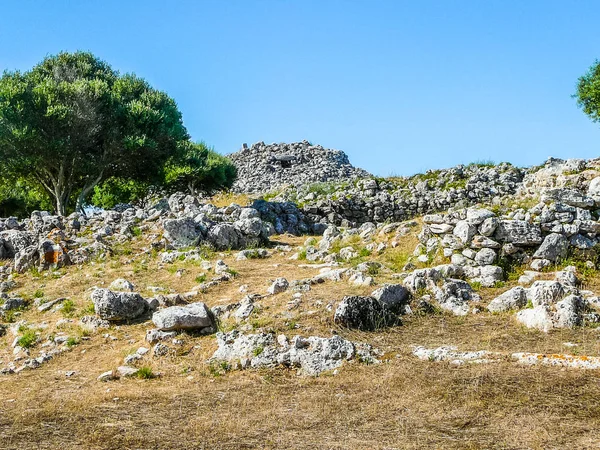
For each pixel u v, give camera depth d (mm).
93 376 11406
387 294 13070
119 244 20344
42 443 8000
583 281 14477
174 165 43094
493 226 15531
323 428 8234
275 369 10938
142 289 16125
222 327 12727
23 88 31453
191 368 11305
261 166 58281
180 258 18844
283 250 20438
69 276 18094
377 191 33938
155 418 8891
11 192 47250
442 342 11430
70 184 33906
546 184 21375
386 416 8508
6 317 15227
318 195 33906
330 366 10758
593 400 8367
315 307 12961
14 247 20156
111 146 33594
